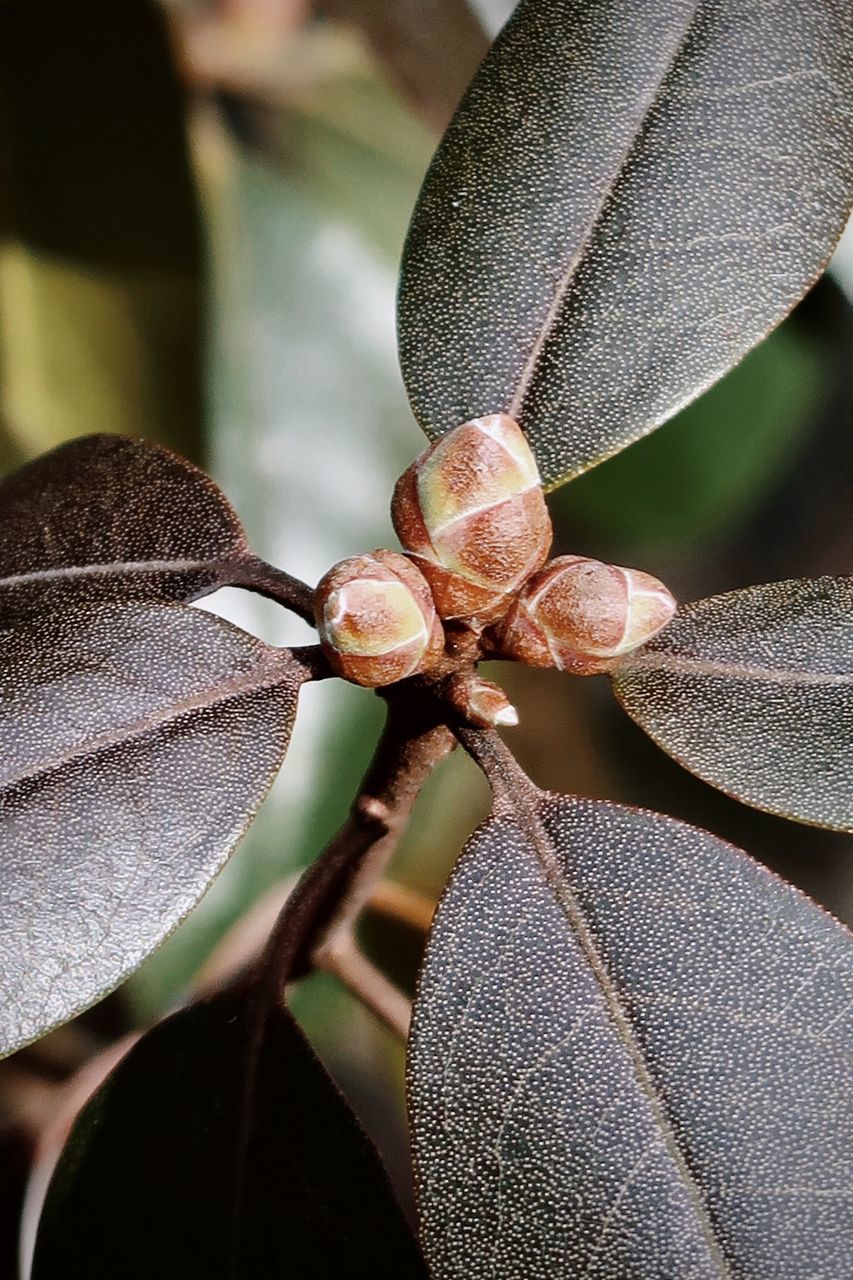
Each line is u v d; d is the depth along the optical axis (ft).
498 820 0.58
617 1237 0.56
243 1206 0.60
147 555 0.61
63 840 0.57
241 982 0.61
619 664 0.60
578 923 0.57
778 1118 0.56
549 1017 0.57
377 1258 0.59
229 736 0.58
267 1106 0.60
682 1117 0.56
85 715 0.57
